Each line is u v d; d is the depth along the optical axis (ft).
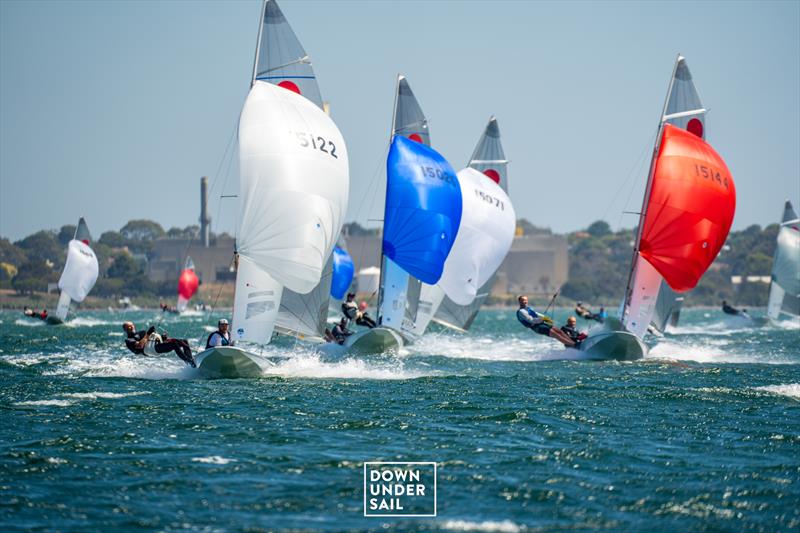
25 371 369.50
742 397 301.22
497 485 196.34
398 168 415.23
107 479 199.00
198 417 262.47
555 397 302.04
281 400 292.40
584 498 188.14
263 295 350.43
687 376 359.66
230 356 339.77
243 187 344.28
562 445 229.86
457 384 332.80
